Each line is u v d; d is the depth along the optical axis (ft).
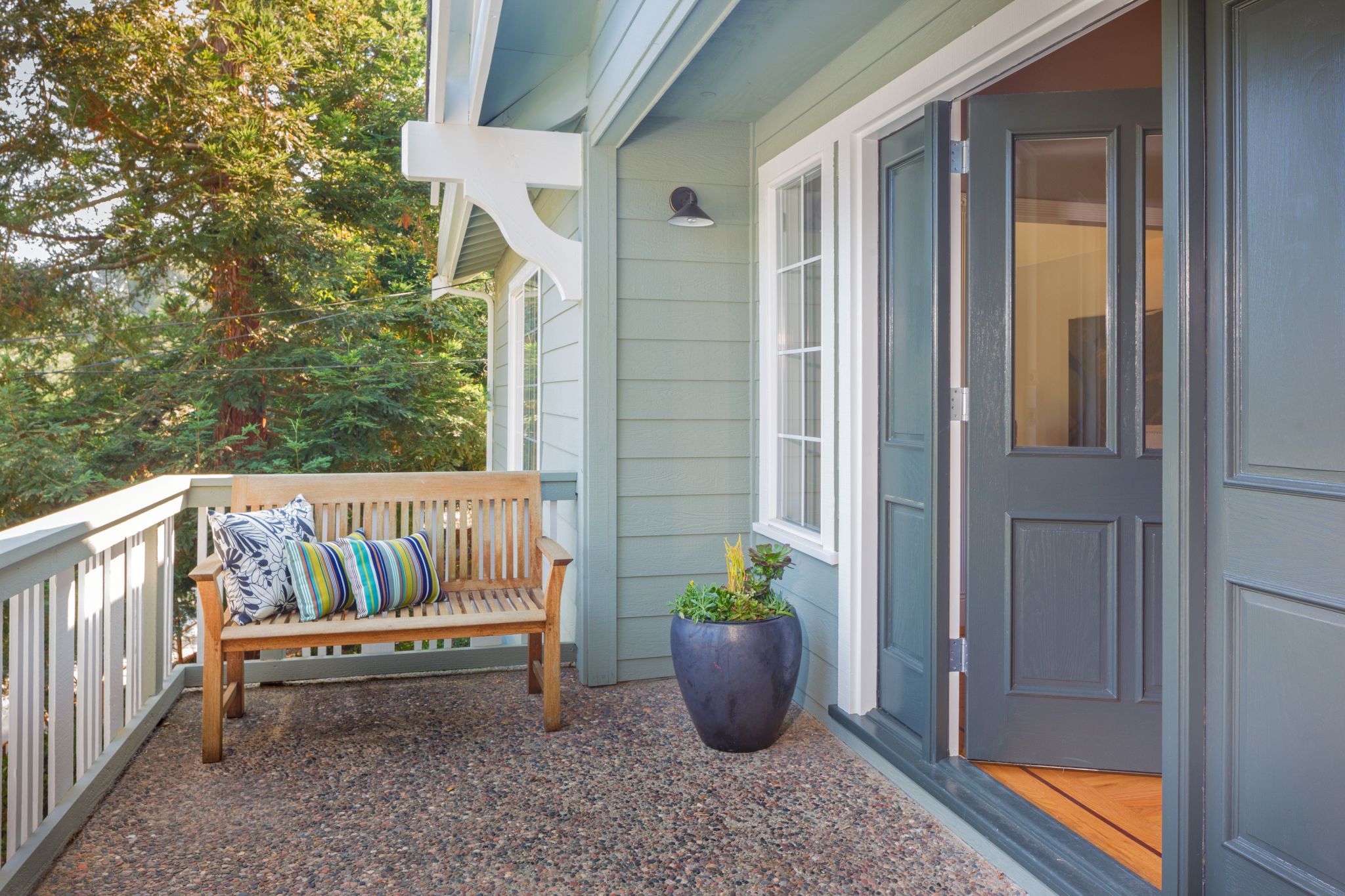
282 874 7.39
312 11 34.27
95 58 28.86
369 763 9.67
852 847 7.85
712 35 9.30
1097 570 8.66
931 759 8.85
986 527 8.77
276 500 11.27
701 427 12.84
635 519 12.62
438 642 14.69
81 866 7.50
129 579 10.12
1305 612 5.17
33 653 7.48
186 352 31.37
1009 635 8.79
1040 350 8.72
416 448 35.29
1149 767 8.65
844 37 9.56
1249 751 5.54
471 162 12.18
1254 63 5.41
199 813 8.50
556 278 12.39
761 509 12.68
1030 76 10.32
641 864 7.56
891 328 9.75
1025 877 7.14
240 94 31.30
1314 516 5.08
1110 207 8.50
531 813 8.49
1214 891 5.77
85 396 30.12
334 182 34.47
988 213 8.63
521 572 12.03
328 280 32.19
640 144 12.53
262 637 9.75
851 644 10.12
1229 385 5.63
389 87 37.50
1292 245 5.19
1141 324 8.52
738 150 12.85
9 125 28.81
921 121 9.06
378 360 34.42
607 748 10.11
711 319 12.84
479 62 9.86
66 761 8.23
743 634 9.67
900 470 9.56
